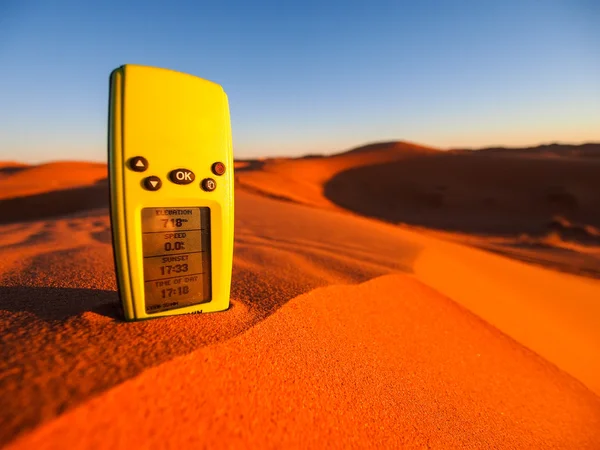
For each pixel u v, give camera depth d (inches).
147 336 4.3
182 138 4.8
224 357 4.3
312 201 91.0
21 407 2.8
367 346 6.7
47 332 4.2
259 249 13.3
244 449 3.4
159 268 4.9
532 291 16.8
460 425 5.6
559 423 7.2
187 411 3.4
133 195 4.5
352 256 13.7
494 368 8.1
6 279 7.8
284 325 5.9
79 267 9.2
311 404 4.5
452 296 11.4
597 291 22.3
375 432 4.5
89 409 2.9
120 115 4.4
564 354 10.4
